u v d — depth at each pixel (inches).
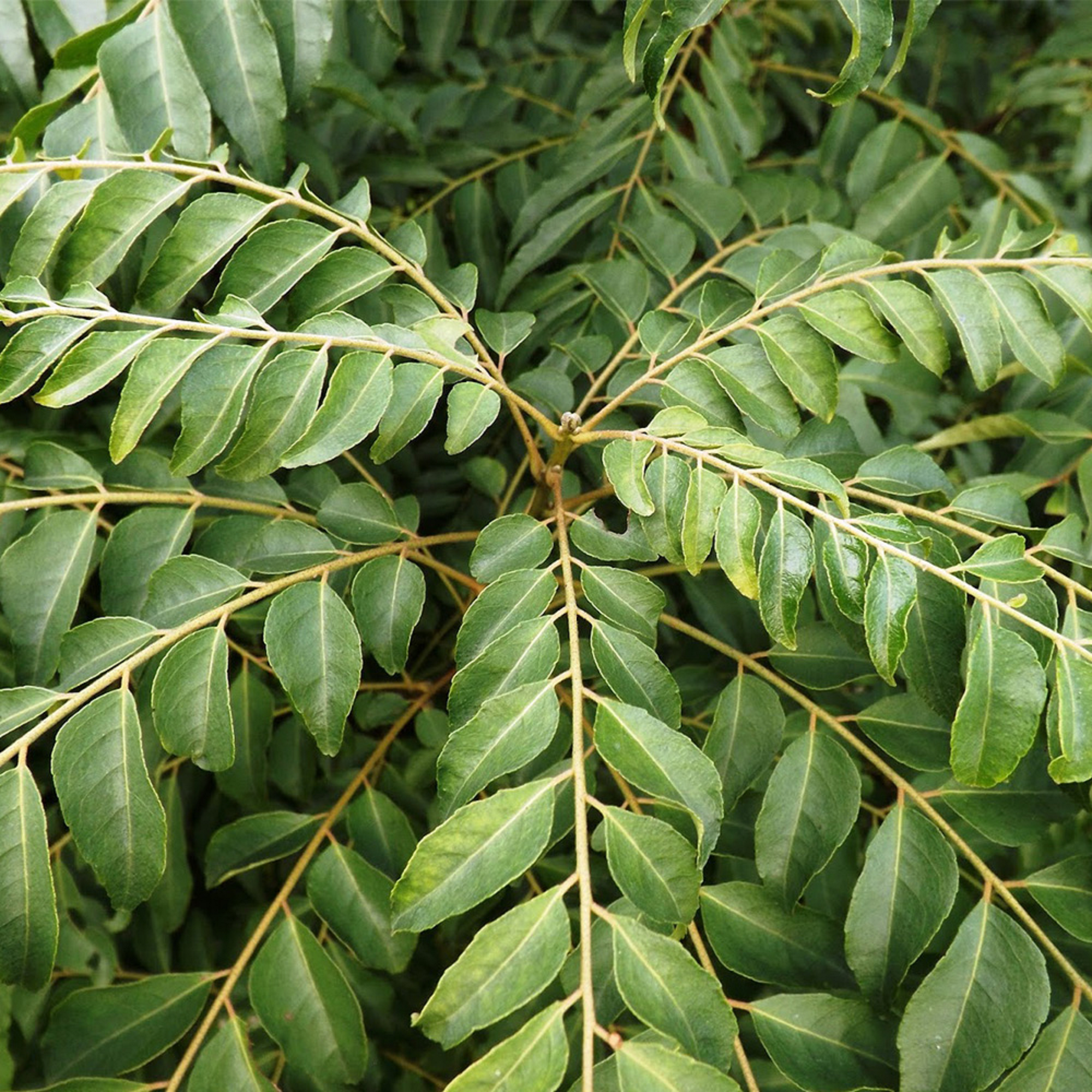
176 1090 14.1
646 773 12.7
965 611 14.4
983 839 16.1
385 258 15.6
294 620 14.2
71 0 16.1
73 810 13.3
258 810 17.3
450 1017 12.0
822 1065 13.7
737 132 20.1
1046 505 18.6
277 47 15.8
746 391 15.1
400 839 16.0
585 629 16.7
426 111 22.0
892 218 19.8
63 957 17.1
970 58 26.4
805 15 25.6
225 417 13.8
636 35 13.5
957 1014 13.7
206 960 18.5
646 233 18.5
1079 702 13.1
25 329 13.8
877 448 18.2
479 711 12.9
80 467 16.1
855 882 16.6
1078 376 18.2
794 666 15.5
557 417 17.2
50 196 14.8
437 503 19.9
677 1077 11.7
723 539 13.6
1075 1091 13.5
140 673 16.8
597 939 14.4
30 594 15.3
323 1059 14.6
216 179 15.1
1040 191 20.3
